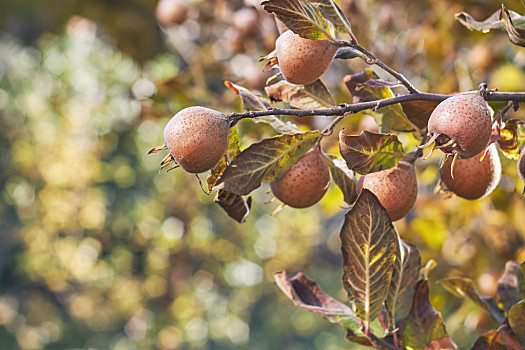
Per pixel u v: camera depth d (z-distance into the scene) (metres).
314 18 0.66
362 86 0.75
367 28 1.31
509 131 0.69
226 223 4.42
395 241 0.67
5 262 4.82
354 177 0.72
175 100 1.34
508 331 0.73
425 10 1.37
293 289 0.75
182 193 4.26
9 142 4.49
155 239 4.34
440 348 0.72
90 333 4.64
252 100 0.73
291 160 0.67
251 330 4.75
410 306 0.73
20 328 4.68
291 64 0.67
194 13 1.38
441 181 0.71
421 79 1.36
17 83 4.28
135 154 4.34
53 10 2.02
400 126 0.74
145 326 4.45
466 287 0.80
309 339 4.79
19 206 4.55
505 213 1.22
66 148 4.25
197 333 4.41
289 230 4.59
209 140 0.63
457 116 0.62
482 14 1.23
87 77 3.69
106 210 4.49
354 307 0.70
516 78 1.25
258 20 1.27
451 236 1.33
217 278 4.50
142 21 1.85
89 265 4.46
